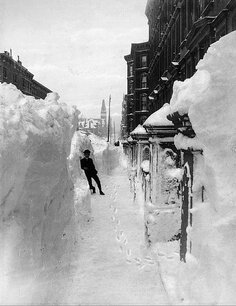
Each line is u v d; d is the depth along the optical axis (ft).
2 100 11.47
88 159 34.91
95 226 20.34
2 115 9.20
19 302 7.96
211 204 9.45
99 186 34.47
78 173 30.99
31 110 11.07
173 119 11.30
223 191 8.93
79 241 16.80
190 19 62.39
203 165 9.76
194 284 9.11
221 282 8.41
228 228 8.65
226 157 9.15
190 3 62.59
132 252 15.06
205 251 9.05
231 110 9.22
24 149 9.27
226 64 9.37
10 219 8.95
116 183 45.03
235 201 8.82
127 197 31.94
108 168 62.80
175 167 15.79
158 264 12.44
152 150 16.11
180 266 10.98
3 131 8.61
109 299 10.48
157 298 10.48
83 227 19.67
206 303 8.45
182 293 9.53
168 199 15.57
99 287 11.14
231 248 8.57
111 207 26.45
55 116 13.94
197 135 9.34
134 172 34.65
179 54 70.95
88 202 23.18
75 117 17.60
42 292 9.27
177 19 75.05
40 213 10.69
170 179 15.64
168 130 15.49
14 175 8.82
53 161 11.96
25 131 9.51
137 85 143.23
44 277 9.93
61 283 11.01
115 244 16.25
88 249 15.40
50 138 11.60
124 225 20.54
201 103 9.15
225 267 8.44
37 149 10.29
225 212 8.83
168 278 11.02
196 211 9.73
